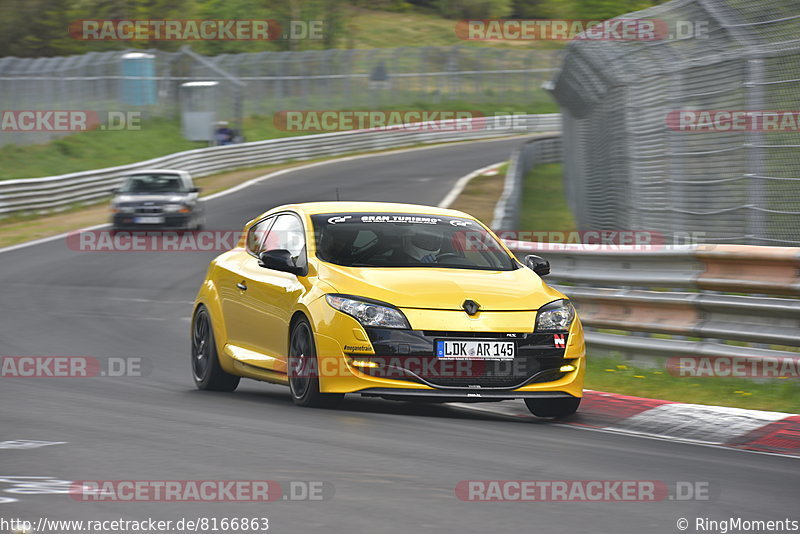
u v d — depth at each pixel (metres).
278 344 28.38
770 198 35.69
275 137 185.00
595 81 56.72
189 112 167.88
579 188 71.88
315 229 29.05
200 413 25.58
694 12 38.88
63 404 26.95
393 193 119.25
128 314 53.59
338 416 25.23
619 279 36.59
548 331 26.17
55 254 78.38
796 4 34.16
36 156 141.00
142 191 91.06
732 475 19.16
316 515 15.25
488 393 25.50
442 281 26.61
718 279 32.91
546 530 14.69
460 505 16.02
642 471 19.23
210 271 33.06
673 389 30.55
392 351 25.31
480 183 126.44
